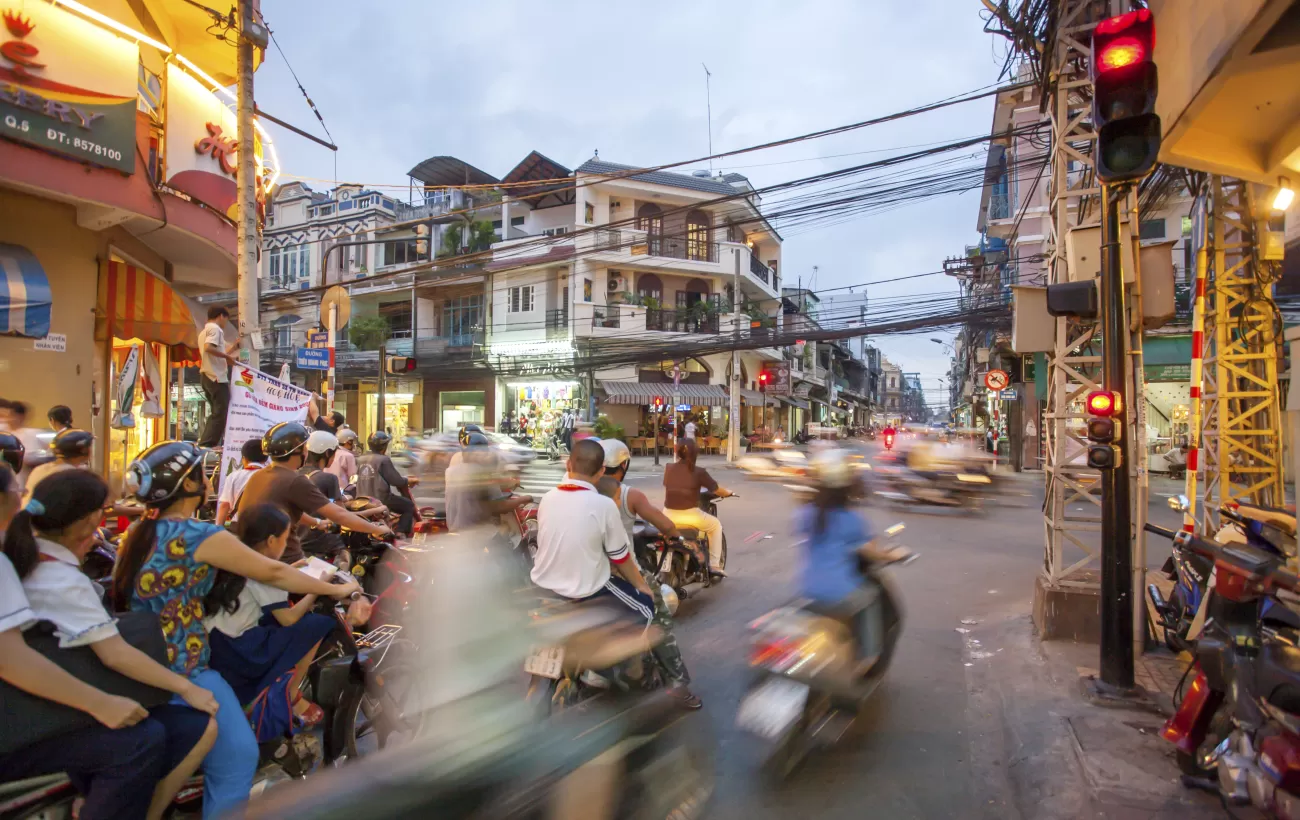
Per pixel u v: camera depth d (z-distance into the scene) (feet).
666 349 87.10
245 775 8.83
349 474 26.07
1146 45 13.29
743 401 116.88
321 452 17.67
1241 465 26.18
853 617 13.76
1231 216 28.02
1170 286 17.33
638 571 12.92
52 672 7.14
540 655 11.19
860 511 15.02
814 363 156.35
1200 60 12.88
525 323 103.19
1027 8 20.62
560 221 108.17
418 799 8.84
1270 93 13.17
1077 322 19.65
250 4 29.81
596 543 12.53
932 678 17.51
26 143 24.61
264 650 10.09
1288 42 11.44
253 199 30.27
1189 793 11.03
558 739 10.44
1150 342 69.41
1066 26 19.12
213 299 91.30
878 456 56.08
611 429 86.07
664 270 104.68
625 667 12.22
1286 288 55.93
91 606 7.63
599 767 10.55
